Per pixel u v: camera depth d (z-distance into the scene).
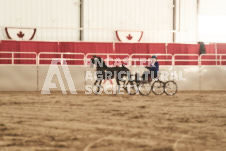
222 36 35.19
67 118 14.39
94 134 11.43
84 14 33.12
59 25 32.81
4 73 25.55
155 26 34.22
